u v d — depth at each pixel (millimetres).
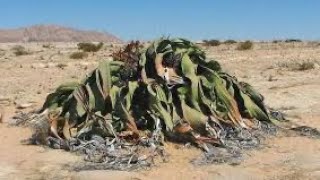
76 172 7527
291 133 9555
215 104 9672
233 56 24547
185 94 9469
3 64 22656
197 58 10172
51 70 20453
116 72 9891
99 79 9594
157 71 9570
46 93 14867
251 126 9680
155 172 7547
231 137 9016
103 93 9461
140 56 9867
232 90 10023
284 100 12750
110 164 7793
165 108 9234
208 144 8641
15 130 10258
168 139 8883
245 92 10430
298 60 21781
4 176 7441
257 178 7203
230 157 8117
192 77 9523
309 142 9039
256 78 17016
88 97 9562
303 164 7797
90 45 31094
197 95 9414
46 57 25922
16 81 17688
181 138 8805
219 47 31312
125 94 9523
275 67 19797
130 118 8953
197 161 7961
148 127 9219
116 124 9062
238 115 9602
